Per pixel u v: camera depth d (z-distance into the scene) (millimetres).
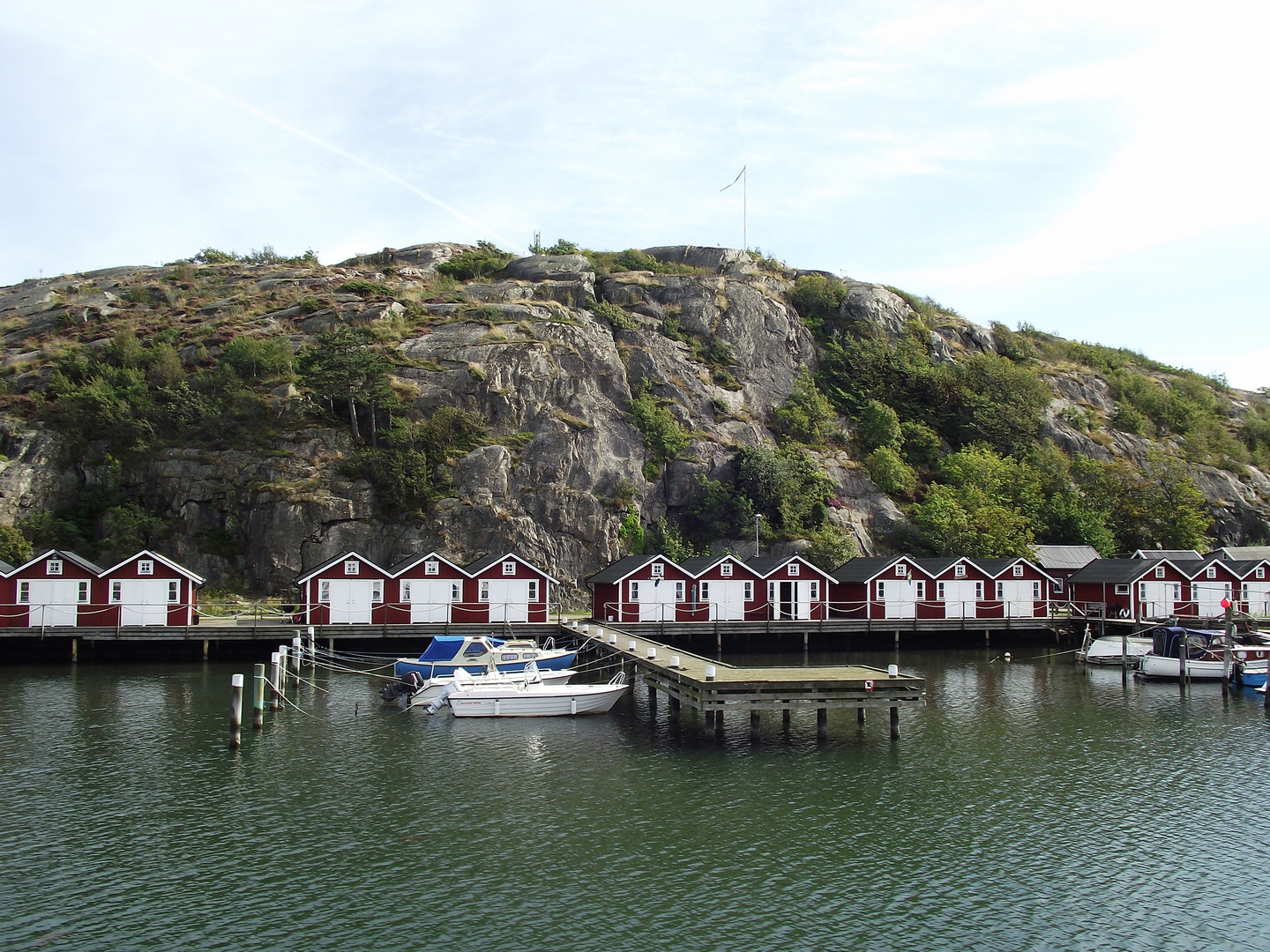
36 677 58344
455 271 138750
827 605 79438
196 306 124125
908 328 144250
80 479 93125
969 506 105812
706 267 150875
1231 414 169875
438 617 72000
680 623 71938
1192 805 33812
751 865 28031
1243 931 24188
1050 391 144000
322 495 88188
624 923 24297
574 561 92125
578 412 103375
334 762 38656
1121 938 23781
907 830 31000
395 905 25188
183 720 46312
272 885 26391
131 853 28641
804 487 106625
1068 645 78875
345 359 95750
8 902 25281
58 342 111812
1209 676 59500
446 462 93812
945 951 23031
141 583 67250
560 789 35094
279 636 65438
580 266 135500
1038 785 36000
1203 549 110812
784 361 129500
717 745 41969
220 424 94562
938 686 58312
